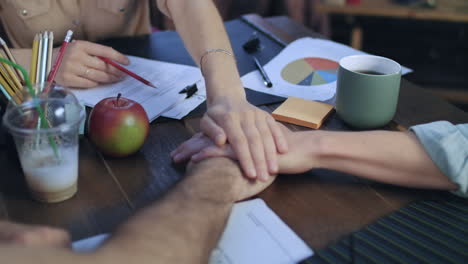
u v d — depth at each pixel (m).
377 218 0.69
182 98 1.00
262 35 1.36
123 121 0.78
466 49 2.74
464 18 2.09
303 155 0.77
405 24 2.76
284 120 0.94
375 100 0.87
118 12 1.44
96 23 1.44
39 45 0.82
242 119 0.81
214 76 0.95
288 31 1.38
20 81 0.80
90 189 0.74
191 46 1.08
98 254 0.50
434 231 0.66
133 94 1.02
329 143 0.78
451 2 2.24
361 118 0.90
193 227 0.59
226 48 1.03
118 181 0.76
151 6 2.33
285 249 0.62
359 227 0.67
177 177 0.77
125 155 0.81
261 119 0.82
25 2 1.34
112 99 0.81
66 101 0.70
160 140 0.87
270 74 1.12
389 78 0.86
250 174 0.72
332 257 0.60
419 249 0.62
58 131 0.66
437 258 0.61
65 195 0.71
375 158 0.76
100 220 0.67
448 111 0.98
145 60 1.19
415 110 0.98
